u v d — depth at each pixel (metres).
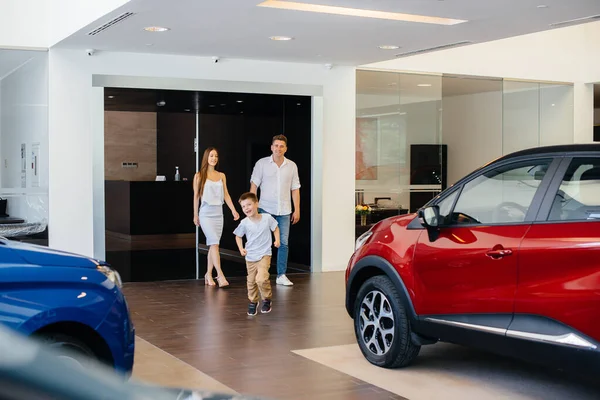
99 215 11.17
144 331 8.09
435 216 6.01
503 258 5.48
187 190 13.38
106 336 4.69
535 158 5.61
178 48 10.98
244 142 13.14
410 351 6.32
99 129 11.19
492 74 14.56
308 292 10.63
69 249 11.09
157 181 13.30
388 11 8.60
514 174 5.69
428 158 13.73
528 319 5.33
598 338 4.93
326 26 9.41
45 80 11.09
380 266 6.43
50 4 10.96
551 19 9.09
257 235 8.88
